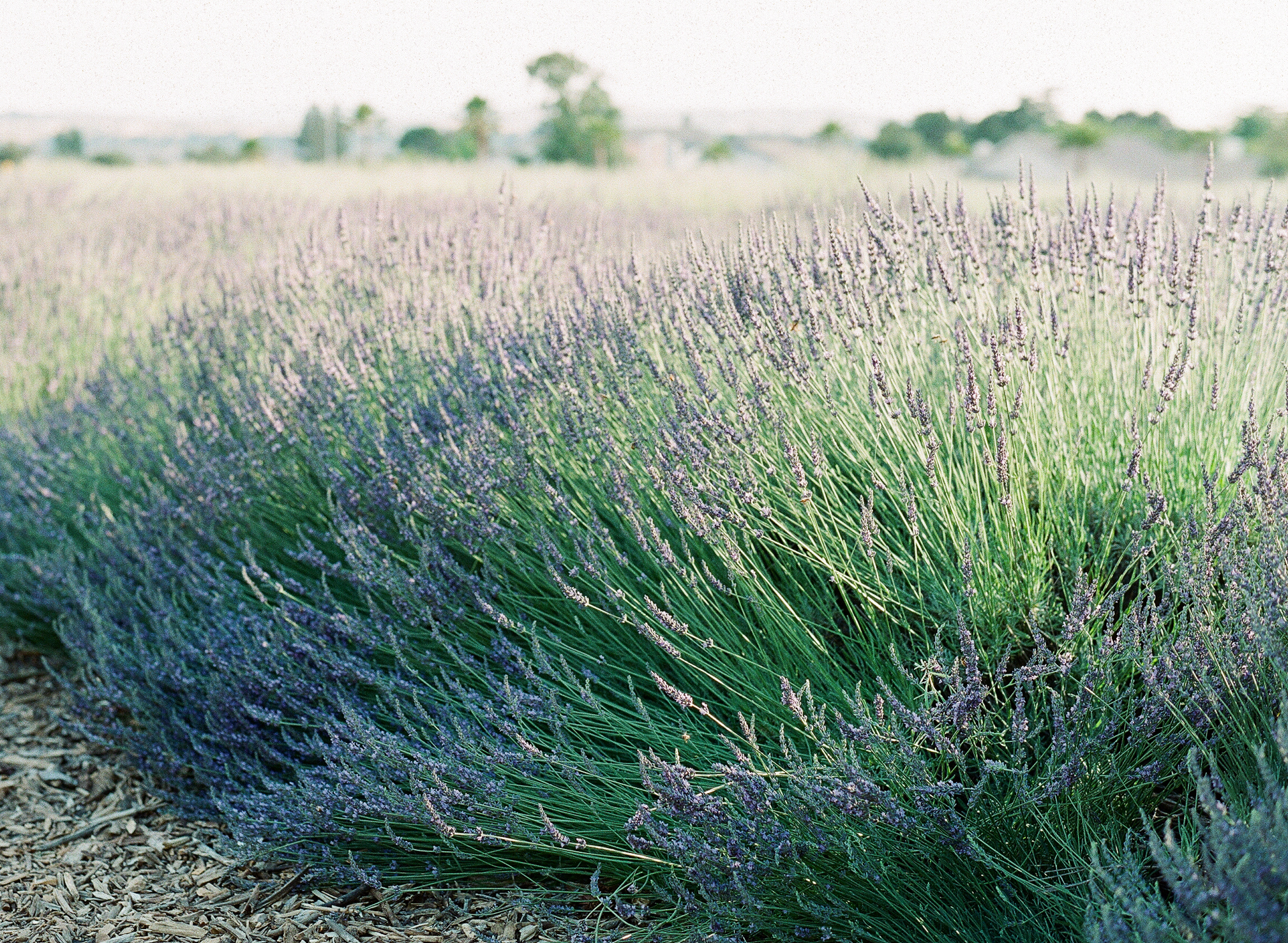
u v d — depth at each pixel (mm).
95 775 2961
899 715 1893
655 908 2072
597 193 13516
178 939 2188
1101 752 1780
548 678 2477
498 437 2732
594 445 2705
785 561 2535
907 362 2719
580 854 2082
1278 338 2629
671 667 2449
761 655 2242
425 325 3570
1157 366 2537
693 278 2959
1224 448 2416
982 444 2430
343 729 2293
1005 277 2963
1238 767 1724
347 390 3191
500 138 63344
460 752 2160
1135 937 1397
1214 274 2814
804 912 1868
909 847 1809
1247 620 1655
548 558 2387
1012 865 1784
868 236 2684
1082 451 2480
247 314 4352
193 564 2994
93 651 3229
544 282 3730
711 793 2029
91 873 2471
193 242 7699
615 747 2307
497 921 2133
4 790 2877
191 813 2703
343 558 3096
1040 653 1759
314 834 2293
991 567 2221
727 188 14688
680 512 2273
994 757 1996
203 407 3744
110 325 6188
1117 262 2699
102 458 4270
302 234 5352
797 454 2379
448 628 2580
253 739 2580
